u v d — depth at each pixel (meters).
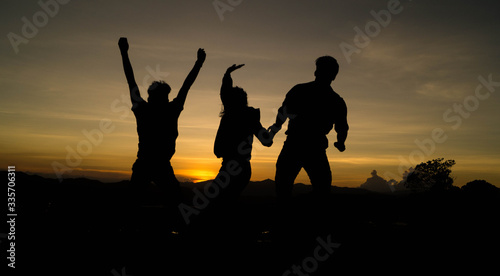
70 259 4.11
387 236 5.46
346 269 4.06
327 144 4.80
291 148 4.70
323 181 4.73
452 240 5.42
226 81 4.37
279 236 4.53
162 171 4.20
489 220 6.96
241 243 4.45
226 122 4.26
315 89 4.77
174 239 4.45
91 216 5.54
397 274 3.95
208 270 3.86
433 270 4.09
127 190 4.24
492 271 4.08
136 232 4.54
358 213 7.30
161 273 3.78
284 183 4.73
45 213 6.01
